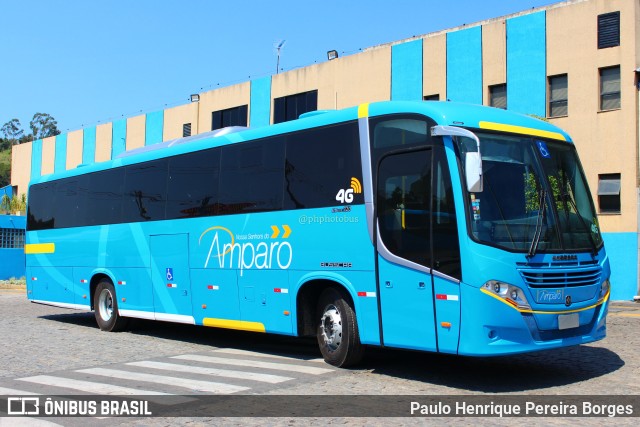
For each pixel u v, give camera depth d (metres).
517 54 24.02
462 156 7.84
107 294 14.49
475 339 7.43
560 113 23.20
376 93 27.88
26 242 17.30
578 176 8.89
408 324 8.16
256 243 10.52
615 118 21.94
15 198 46.50
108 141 42.94
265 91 32.81
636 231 21.45
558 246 8.00
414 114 8.41
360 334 8.84
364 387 8.00
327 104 29.84
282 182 10.20
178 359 10.34
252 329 10.53
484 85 24.73
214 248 11.40
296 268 9.76
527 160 8.28
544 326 7.67
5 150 144.88
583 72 22.59
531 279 7.65
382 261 8.52
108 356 10.77
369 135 8.91
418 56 26.59
